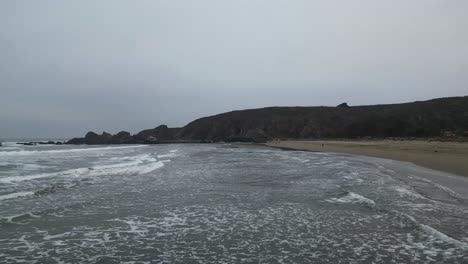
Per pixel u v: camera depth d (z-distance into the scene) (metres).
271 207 11.48
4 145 70.56
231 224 9.53
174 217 10.26
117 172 20.97
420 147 39.62
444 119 73.94
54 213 10.58
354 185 15.48
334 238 8.24
